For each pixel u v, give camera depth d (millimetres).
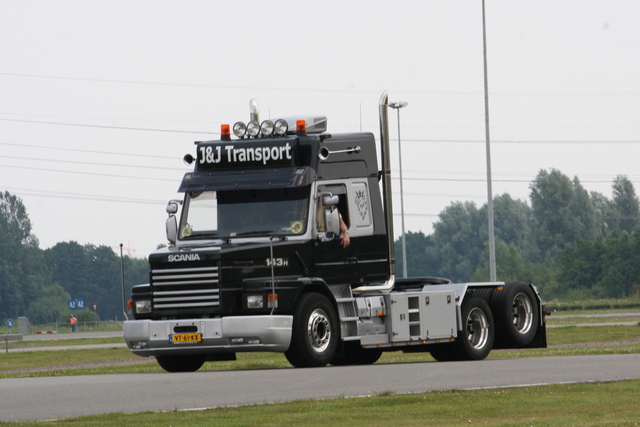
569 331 94875
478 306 50062
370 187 46000
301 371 39094
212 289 41094
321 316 42688
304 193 43125
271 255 41719
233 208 43562
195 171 44688
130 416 26141
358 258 44938
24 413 27141
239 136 44969
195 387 32969
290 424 24672
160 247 43938
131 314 43125
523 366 40656
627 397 29844
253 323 40719
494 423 24906
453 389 31719
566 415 26375
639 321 123938
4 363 72375
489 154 118688
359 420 25453
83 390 32438
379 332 45719
